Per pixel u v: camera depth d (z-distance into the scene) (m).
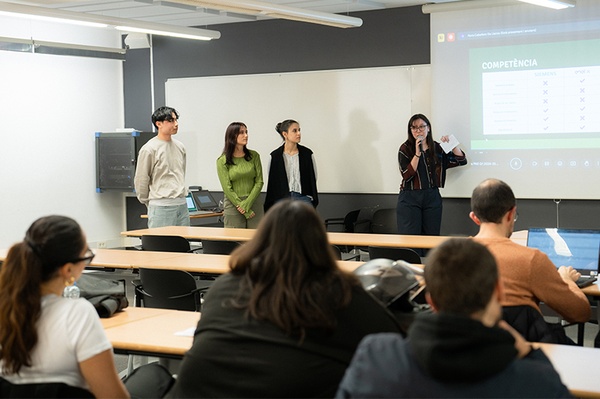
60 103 9.70
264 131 9.55
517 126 8.26
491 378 1.60
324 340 2.16
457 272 1.69
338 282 2.20
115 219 10.57
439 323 1.61
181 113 10.05
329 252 2.22
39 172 9.48
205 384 2.24
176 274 4.79
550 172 8.14
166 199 7.56
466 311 1.68
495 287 1.72
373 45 8.91
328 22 7.76
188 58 10.01
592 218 8.02
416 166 8.02
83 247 2.55
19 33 9.18
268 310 2.16
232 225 8.02
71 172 9.89
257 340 2.17
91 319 2.50
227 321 2.23
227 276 2.33
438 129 8.61
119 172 9.96
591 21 7.87
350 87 9.04
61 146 9.74
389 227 8.75
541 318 3.25
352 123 9.06
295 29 9.32
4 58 9.02
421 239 6.32
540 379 1.62
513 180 8.31
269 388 2.14
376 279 2.60
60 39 9.66
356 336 2.19
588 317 3.38
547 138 8.12
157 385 2.91
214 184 9.91
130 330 3.40
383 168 8.94
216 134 9.84
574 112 8.00
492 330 1.61
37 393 2.44
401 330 2.33
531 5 8.09
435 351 1.58
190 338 3.26
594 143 7.94
